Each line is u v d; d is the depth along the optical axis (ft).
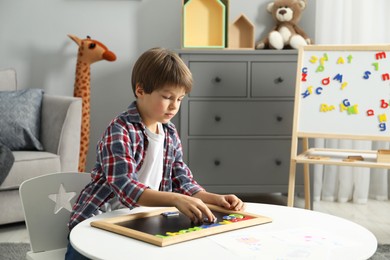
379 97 9.12
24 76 12.45
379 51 9.18
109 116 12.59
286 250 3.71
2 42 12.37
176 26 12.44
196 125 11.00
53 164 9.76
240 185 11.14
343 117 9.23
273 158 11.12
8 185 9.21
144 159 5.26
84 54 11.69
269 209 4.91
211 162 11.07
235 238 3.96
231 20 12.40
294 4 11.80
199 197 5.09
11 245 8.47
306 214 4.75
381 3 11.91
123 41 12.47
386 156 8.68
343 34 11.92
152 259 3.51
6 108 10.32
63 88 12.52
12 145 10.11
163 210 4.73
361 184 11.79
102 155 4.99
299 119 9.39
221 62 10.94
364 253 3.69
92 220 4.48
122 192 4.71
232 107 11.02
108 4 12.41
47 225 5.37
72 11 12.41
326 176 12.13
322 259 3.55
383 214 10.91
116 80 12.54
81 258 4.24
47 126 10.39
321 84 9.38
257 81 11.00
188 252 3.65
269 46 11.84
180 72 4.80
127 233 4.01
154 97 4.87
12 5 12.34
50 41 12.42
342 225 4.40
